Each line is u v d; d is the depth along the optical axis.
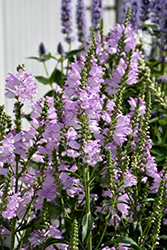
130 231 0.96
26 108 2.26
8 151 0.89
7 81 0.92
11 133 0.93
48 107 0.93
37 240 0.92
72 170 0.94
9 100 2.35
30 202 0.93
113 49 1.08
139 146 0.96
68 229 1.00
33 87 0.92
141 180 0.99
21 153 0.92
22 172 0.93
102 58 1.08
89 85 0.92
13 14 2.42
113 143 0.96
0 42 2.34
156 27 1.37
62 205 0.94
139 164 0.98
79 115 0.91
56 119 0.93
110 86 1.06
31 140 0.92
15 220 0.93
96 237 0.95
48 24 2.63
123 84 1.04
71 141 0.90
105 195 0.98
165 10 1.36
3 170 0.89
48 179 0.93
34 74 2.55
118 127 0.94
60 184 0.94
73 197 0.99
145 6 1.40
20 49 2.47
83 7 1.63
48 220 0.96
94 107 0.90
